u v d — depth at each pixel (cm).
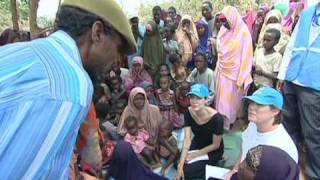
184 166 423
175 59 703
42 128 96
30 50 107
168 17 870
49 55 107
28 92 99
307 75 371
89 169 192
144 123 475
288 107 395
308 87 371
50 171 97
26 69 102
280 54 556
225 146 511
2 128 95
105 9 118
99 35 119
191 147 435
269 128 310
